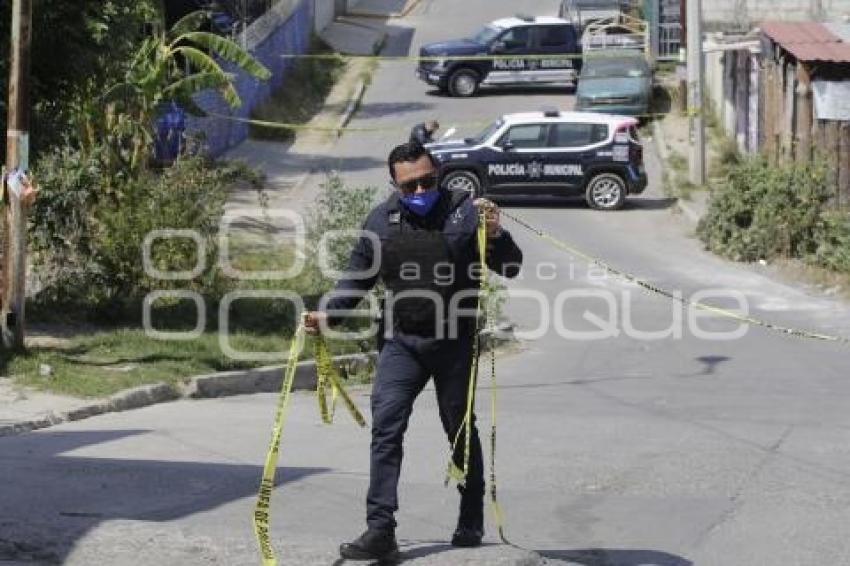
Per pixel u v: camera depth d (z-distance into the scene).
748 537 8.93
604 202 34.81
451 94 49.09
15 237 15.16
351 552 7.41
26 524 8.21
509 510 9.62
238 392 15.68
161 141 31.81
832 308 24.00
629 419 13.98
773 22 38.75
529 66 48.78
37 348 15.62
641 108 43.03
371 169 38.28
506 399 15.77
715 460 11.48
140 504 9.16
